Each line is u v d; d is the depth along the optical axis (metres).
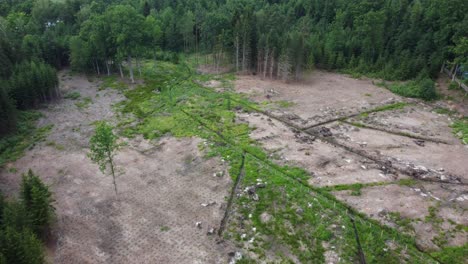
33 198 30.44
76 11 115.56
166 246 31.08
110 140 35.16
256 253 30.22
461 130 55.19
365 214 34.81
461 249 30.39
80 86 76.19
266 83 78.69
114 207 36.28
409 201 36.94
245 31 83.00
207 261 29.44
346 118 59.59
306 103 66.31
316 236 31.86
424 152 48.12
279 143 49.66
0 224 29.50
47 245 30.97
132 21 74.19
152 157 46.56
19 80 60.78
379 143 50.47
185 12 114.44
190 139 51.06
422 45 78.62
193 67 92.88
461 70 66.44
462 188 39.69
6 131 51.84
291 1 126.50
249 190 38.22
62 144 50.19
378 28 85.62
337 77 85.06
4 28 82.25
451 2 73.75
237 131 53.34
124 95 70.88
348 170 42.84
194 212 35.47
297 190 38.44
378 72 84.00
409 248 30.67
